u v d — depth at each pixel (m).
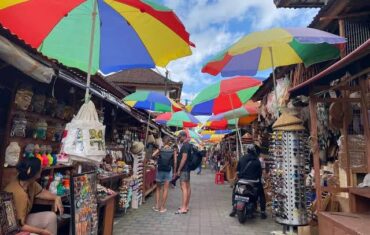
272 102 8.82
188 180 8.71
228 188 14.96
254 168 7.78
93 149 3.56
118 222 7.29
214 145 40.59
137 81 22.86
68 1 3.42
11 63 3.40
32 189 4.30
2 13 3.51
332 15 5.75
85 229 4.04
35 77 3.70
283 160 5.82
